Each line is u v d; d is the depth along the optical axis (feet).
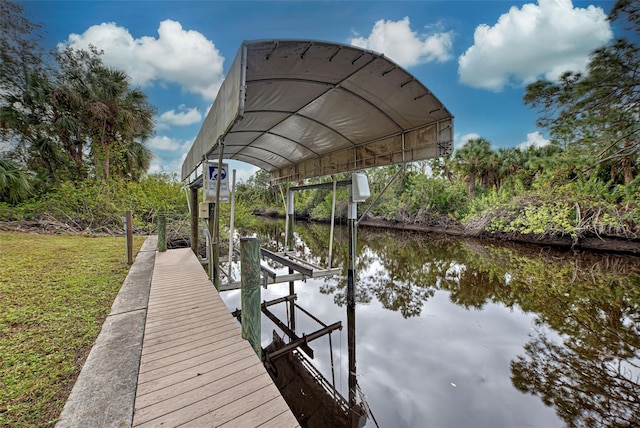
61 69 33.30
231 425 4.85
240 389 5.80
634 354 10.43
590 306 15.07
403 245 36.58
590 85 20.17
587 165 29.53
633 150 23.56
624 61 18.67
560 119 22.89
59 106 32.81
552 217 31.71
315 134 14.46
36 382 6.11
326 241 40.63
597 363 9.88
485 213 40.47
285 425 4.89
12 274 13.53
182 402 5.37
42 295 11.14
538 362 10.07
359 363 10.45
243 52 6.77
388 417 7.85
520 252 30.19
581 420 7.37
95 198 31.04
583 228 29.45
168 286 12.45
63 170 34.01
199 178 14.90
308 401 8.67
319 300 17.22
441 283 20.08
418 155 11.53
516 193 39.45
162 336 7.97
